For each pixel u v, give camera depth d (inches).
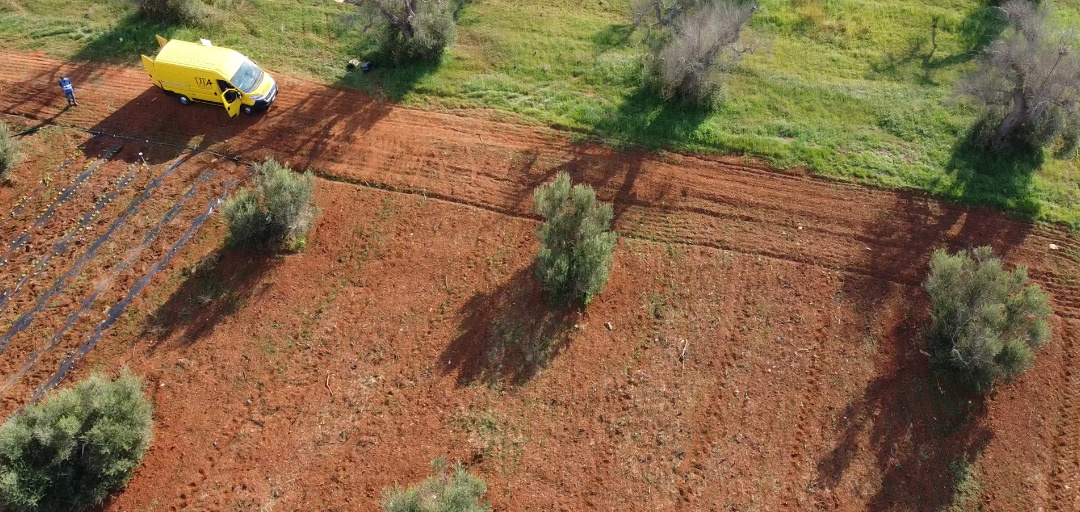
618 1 992.9
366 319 616.1
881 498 544.7
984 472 565.9
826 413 585.6
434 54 856.3
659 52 839.7
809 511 534.3
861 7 1000.2
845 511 535.8
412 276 649.6
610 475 539.8
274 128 769.6
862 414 586.6
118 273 631.8
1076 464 576.4
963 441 580.4
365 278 644.1
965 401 601.9
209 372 573.9
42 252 645.3
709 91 805.2
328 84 829.8
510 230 691.4
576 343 611.2
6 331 590.6
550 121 797.9
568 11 967.0
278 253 655.1
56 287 619.5
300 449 538.0
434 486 488.7
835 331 634.8
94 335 591.2
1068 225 725.3
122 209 681.6
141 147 741.3
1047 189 753.6
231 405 557.0
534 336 613.0
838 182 751.7
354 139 765.9
